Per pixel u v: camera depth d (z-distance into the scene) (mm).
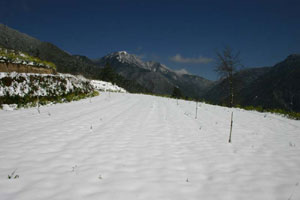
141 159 5035
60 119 9336
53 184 3666
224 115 13305
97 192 3451
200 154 5605
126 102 18000
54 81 16531
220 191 3646
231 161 5148
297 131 9102
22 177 3875
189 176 4219
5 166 4316
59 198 3240
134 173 4242
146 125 8992
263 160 5281
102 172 4219
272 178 4230
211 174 4363
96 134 7129
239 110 17344
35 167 4332
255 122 11148
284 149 6285
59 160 4750
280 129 9477
